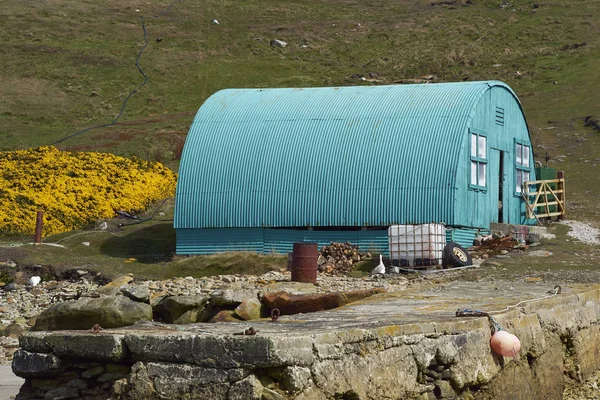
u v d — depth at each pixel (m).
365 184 34.78
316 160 35.72
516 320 16.52
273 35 98.38
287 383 10.94
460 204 34.28
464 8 110.25
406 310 17.67
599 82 74.50
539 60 84.38
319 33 99.56
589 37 91.06
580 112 66.12
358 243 34.81
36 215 41.66
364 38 98.38
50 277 34.09
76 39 93.88
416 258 32.41
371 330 12.45
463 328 14.54
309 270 29.67
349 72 85.56
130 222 43.00
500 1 111.94
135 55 89.69
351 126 36.53
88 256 36.62
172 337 11.43
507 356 15.38
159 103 76.38
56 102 75.94
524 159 41.03
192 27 101.12
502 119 38.88
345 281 30.06
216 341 11.09
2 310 29.36
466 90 37.12
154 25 100.81
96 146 58.72
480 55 88.81
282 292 20.48
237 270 33.47
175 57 89.50
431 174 34.28
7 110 73.44
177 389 11.18
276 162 36.03
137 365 11.50
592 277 28.38
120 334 11.88
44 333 12.30
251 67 87.12
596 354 21.09
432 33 98.31
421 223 33.94
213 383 11.01
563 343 19.31
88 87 80.44
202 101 77.25
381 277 31.00
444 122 35.53
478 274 30.14
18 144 62.12
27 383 12.48
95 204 44.22
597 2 105.50
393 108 36.97
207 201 36.03
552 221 41.03
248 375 10.92
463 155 34.88
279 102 38.84
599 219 41.31
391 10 111.75
